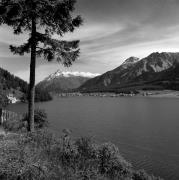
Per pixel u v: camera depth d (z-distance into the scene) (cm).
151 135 6475
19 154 958
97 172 1083
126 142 5597
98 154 1288
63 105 19062
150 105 17538
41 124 2673
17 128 2152
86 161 1130
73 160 1102
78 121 9369
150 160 4062
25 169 828
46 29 1797
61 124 8419
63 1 1611
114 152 1352
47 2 1571
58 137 1446
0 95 3216
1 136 1318
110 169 1251
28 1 1539
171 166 3722
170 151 4709
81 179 918
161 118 10206
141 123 8850
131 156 4334
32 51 1750
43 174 848
